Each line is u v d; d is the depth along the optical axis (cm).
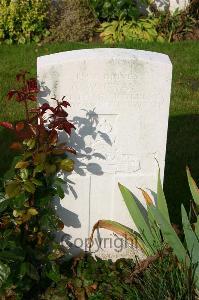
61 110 336
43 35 775
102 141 366
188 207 459
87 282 373
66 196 381
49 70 342
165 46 772
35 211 348
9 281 340
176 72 699
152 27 792
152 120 363
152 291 340
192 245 332
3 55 727
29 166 347
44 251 366
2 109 596
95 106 355
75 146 366
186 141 561
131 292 349
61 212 386
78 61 340
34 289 370
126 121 362
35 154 342
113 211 393
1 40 764
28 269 343
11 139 547
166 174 507
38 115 335
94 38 788
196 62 727
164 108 361
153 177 384
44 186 357
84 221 392
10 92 342
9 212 360
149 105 358
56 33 777
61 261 392
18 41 764
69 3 796
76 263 387
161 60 349
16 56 723
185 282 336
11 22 755
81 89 349
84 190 381
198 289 340
